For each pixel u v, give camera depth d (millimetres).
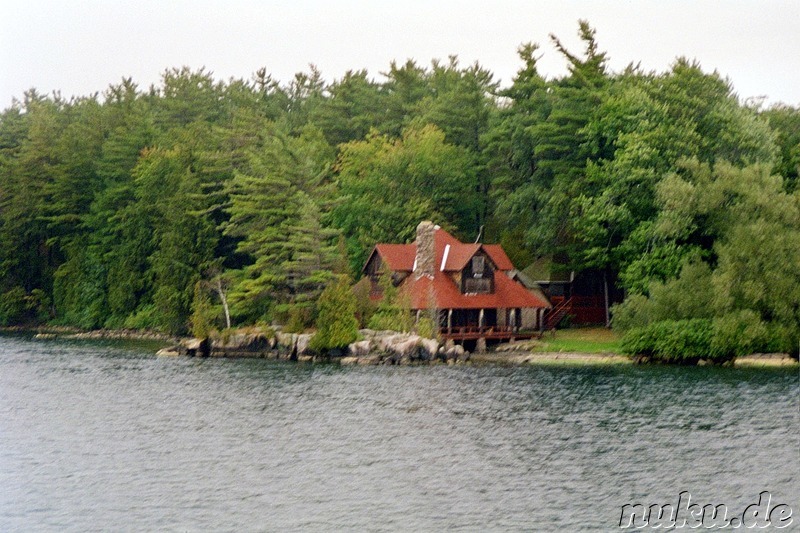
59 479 86438
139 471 89000
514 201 192375
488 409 115812
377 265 179125
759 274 150125
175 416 113250
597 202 173375
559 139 188250
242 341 173375
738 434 101000
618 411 113688
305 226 179125
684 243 166625
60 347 192375
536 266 195000
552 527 73938
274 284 182000
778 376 138125
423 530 73375
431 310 166000
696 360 153250
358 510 77750
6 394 128500
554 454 94062
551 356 161875
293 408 117375
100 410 117125
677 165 170125
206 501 80188
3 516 76688
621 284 174500
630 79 198000
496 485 84188
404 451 95750
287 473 88188
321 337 164750
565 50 198125
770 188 155000
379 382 137000
